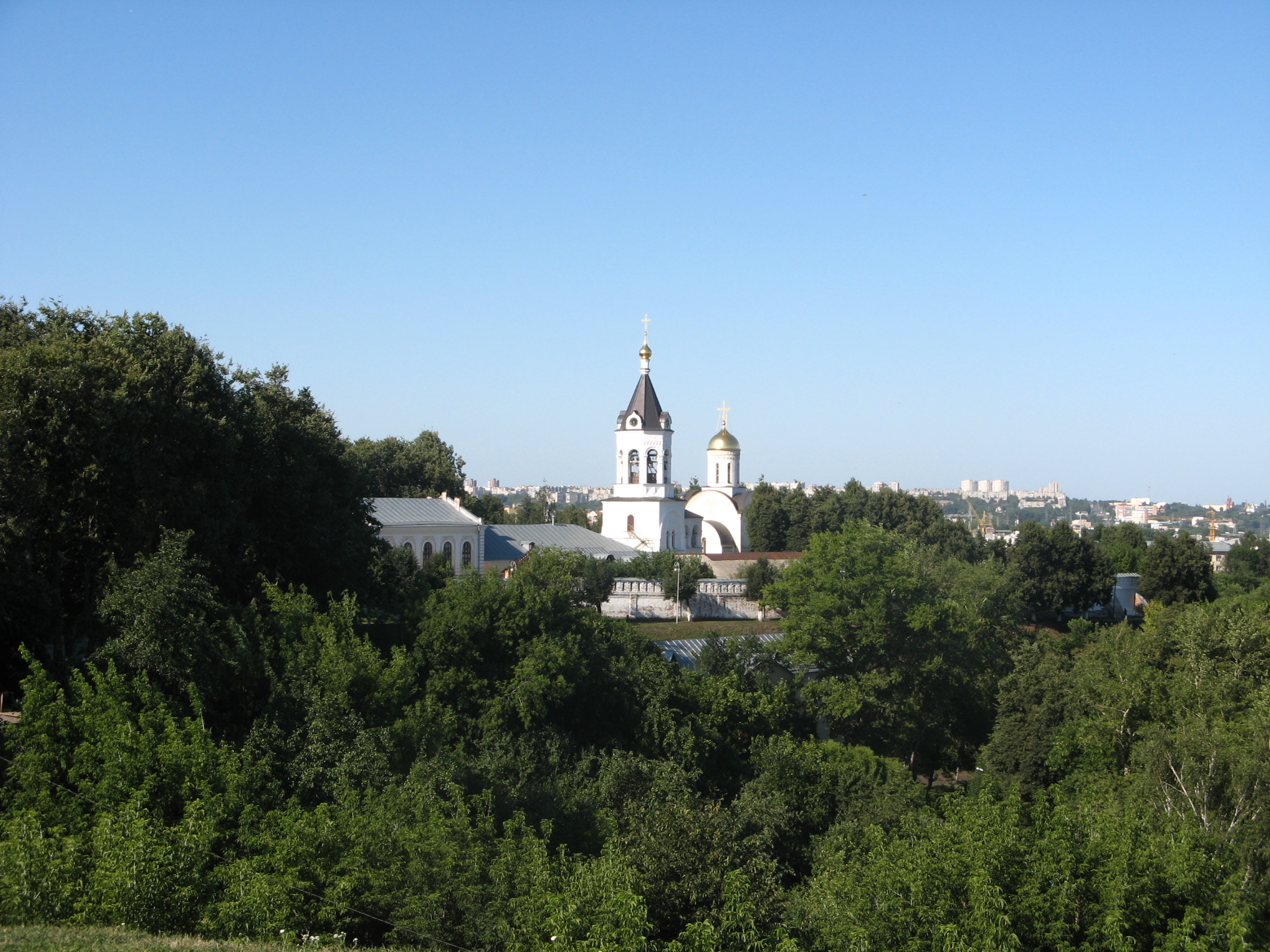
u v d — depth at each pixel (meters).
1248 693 44.41
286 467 46.34
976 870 25.50
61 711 26.77
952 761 59.28
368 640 34.78
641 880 25.06
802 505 139.00
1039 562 106.19
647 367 108.62
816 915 26.56
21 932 20.16
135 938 20.47
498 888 24.05
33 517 35.56
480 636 41.72
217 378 44.41
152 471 38.47
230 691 32.41
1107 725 45.16
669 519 108.12
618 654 48.06
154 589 32.09
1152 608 91.62
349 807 26.64
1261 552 175.12
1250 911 27.42
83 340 42.03
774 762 42.50
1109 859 26.27
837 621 57.06
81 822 24.86
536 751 38.97
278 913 22.12
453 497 125.69
